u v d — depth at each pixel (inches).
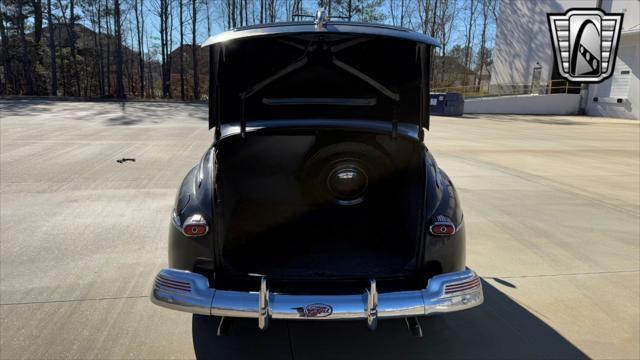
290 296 86.6
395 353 104.1
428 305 87.8
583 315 122.0
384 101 117.0
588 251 167.6
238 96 114.5
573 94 995.3
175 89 2132.1
